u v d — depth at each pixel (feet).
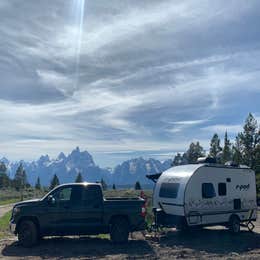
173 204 54.85
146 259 39.83
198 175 55.36
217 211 57.06
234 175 60.70
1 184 348.79
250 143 144.15
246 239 53.57
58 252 42.29
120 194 134.00
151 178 63.46
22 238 45.19
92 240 50.26
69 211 47.03
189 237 54.24
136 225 48.57
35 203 46.68
